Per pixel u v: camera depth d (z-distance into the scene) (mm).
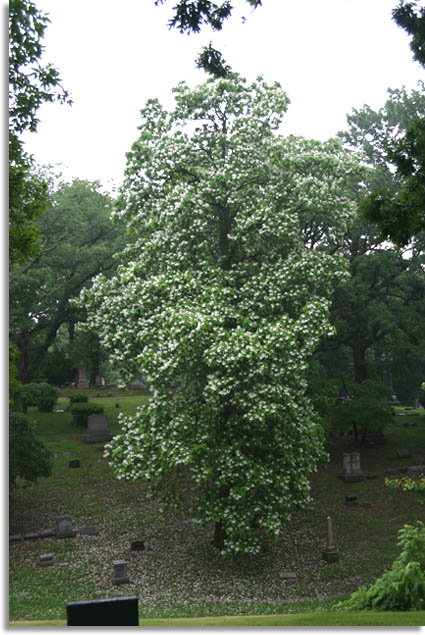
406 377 47500
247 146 21250
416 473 29875
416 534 11344
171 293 19609
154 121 22750
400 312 33969
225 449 18969
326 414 30609
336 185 21438
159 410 19906
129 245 23203
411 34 13188
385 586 10133
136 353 20516
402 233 14000
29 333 40781
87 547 21328
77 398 43812
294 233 21000
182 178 22750
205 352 17734
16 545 21625
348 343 37219
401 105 34500
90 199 40031
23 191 15164
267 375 19562
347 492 27594
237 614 15023
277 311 21172
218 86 21969
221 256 22297
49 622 8875
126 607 6527
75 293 39906
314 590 17281
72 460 31766
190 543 21641
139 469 19625
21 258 15516
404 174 14008
